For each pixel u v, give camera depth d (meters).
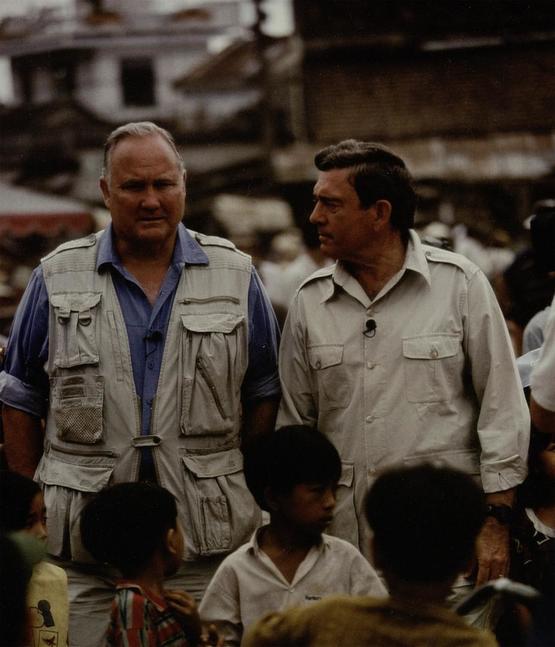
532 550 6.24
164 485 6.05
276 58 44.06
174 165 6.12
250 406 6.38
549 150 41.19
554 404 5.62
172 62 60.69
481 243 31.98
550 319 5.63
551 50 41.94
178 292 6.17
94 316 6.10
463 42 42.03
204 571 6.14
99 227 30.58
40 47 60.38
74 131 52.34
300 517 5.31
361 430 6.00
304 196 42.03
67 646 5.77
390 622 4.16
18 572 4.03
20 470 6.35
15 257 35.78
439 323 6.00
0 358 6.75
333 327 6.09
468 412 6.07
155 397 6.06
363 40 41.94
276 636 4.26
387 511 4.20
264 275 16.88
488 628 5.89
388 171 6.00
